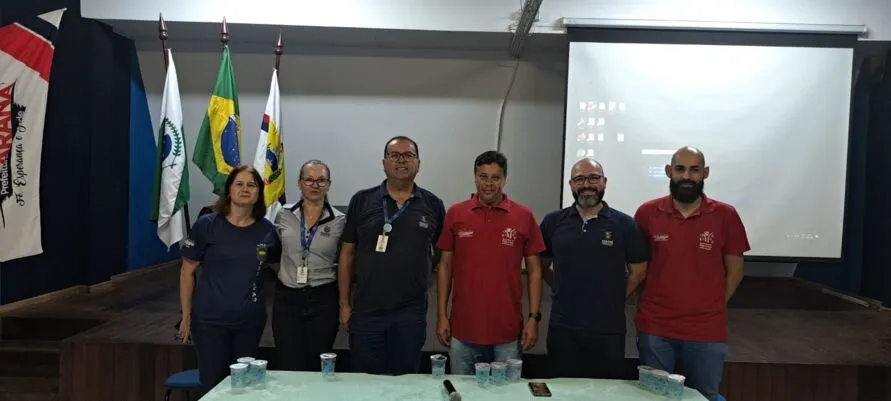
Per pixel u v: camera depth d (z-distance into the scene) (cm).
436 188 536
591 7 446
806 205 446
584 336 228
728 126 446
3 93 381
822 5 436
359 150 535
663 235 229
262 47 522
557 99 527
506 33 458
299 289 246
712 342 221
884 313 414
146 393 299
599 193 228
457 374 232
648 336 229
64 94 436
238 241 234
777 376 288
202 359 229
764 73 441
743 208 449
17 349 335
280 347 246
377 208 242
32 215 399
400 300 237
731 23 436
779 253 449
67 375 302
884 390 286
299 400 178
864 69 493
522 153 532
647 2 444
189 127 529
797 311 417
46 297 412
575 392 190
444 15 454
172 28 469
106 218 471
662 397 186
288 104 530
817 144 442
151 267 535
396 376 204
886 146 466
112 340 304
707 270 223
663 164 450
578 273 229
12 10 390
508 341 231
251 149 531
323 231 249
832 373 288
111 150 477
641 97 448
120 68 490
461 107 531
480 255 229
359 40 500
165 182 432
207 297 230
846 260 509
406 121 532
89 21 450
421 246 240
